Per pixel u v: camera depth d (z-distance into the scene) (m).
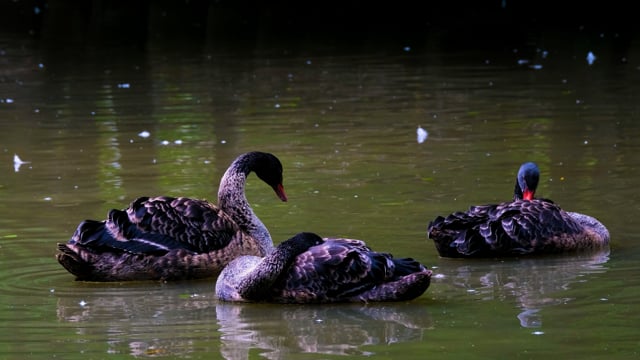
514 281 11.10
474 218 12.14
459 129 19.56
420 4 40.88
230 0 42.19
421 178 15.80
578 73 26.11
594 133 18.84
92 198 14.90
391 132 19.39
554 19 37.22
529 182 13.27
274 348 9.20
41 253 12.40
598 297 10.42
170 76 27.22
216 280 11.66
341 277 10.45
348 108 22.03
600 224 12.66
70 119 21.47
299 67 28.28
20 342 9.42
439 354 8.92
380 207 14.16
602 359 8.69
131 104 23.12
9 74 27.98
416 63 28.58
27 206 14.51
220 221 11.84
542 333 9.37
